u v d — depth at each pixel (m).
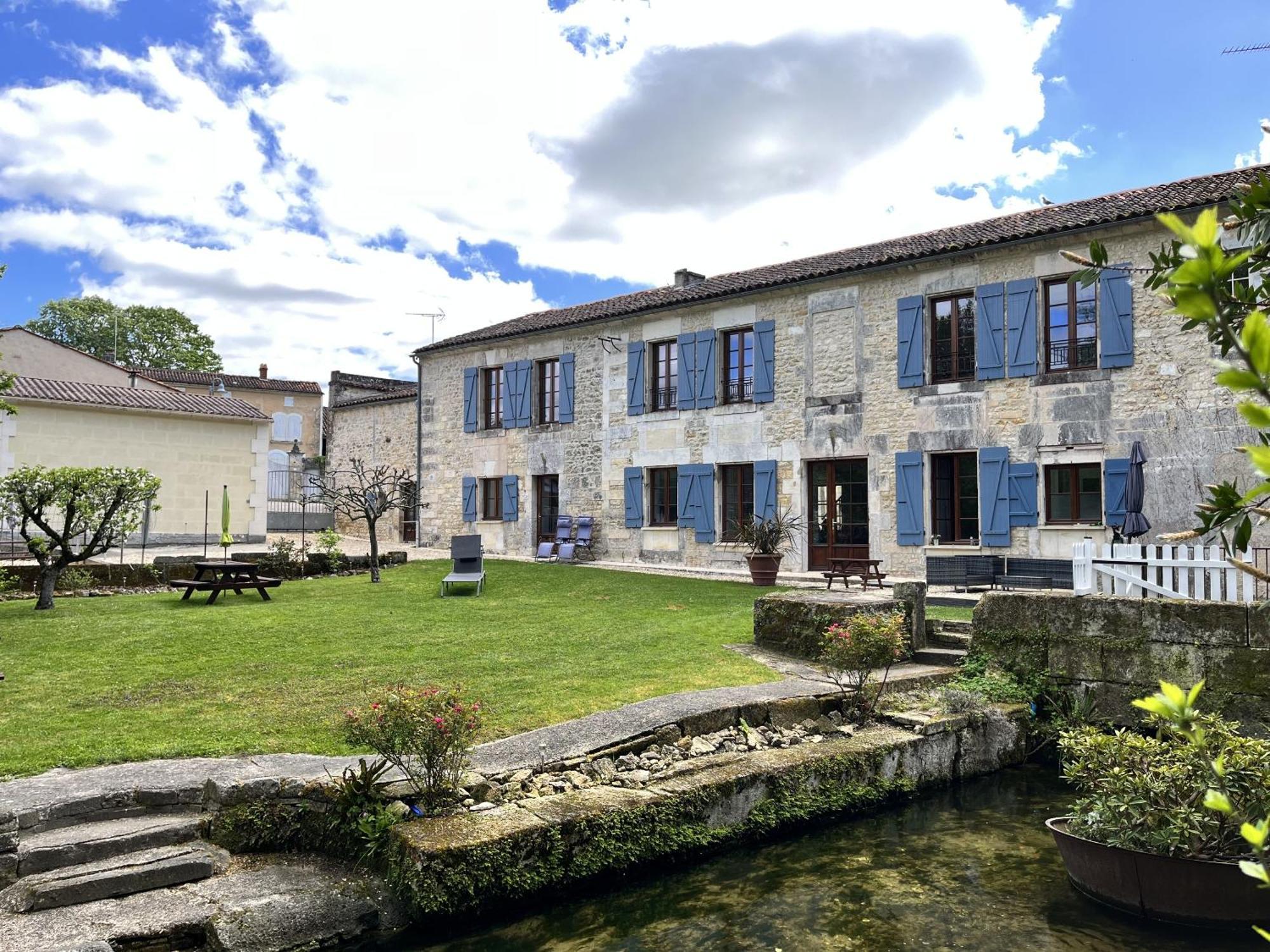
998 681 7.59
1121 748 4.61
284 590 12.35
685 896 4.61
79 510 10.17
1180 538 1.92
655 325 17.19
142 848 4.41
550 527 19.14
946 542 13.53
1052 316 12.74
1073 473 12.45
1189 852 4.25
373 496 17.34
